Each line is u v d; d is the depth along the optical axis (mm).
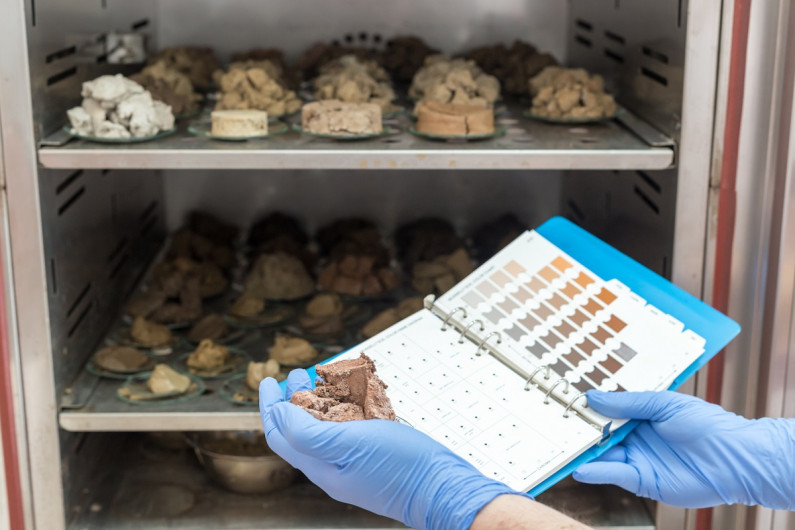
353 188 1846
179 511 1356
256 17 1790
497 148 1206
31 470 1215
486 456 858
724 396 1218
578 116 1386
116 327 1555
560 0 1809
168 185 1856
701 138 1145
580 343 958
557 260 1037
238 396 1284
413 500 821
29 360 1175
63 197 1254
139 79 1398
